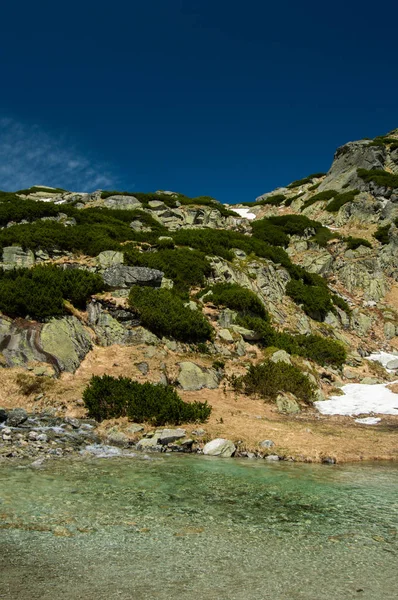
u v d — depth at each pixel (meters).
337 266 46.16
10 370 19.22
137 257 31.12
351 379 27.98
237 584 6.12
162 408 16.78
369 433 17.80
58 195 67.50
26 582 5.93
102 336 23.56
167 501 9.58
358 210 56.19
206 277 33.72
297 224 53.78
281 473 12.51
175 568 6.54
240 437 15.88
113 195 58.78
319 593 5.94
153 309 25.05
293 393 22.77
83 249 32.41
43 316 22.28
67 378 19.89
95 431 15.91
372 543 7.71
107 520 8.27
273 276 37.56
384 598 5.86
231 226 54.69
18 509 8.59
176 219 52.94
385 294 43.12
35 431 14.94
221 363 24.14
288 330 31.33
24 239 30.42
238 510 9.23
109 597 5.64
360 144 72.25
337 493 10.70
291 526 8.42
